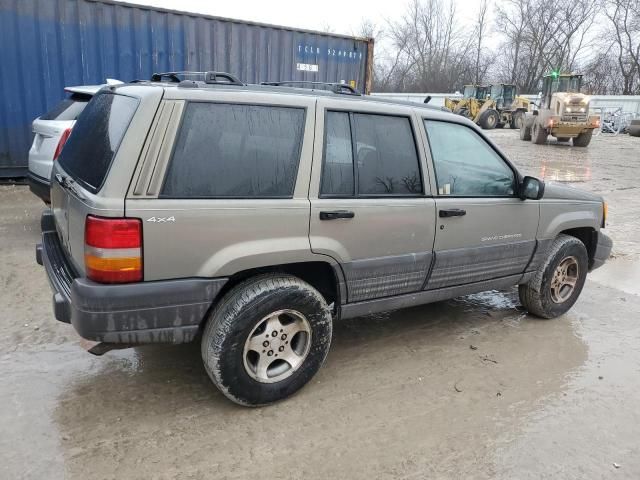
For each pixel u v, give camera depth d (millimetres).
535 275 4395
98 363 3516
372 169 3311
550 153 19156
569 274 4648
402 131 3473
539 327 4461
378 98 3699
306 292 3057
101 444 2730
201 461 2648
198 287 2756
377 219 3285
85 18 8797
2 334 3836
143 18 9219
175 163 2674
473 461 2746
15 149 8867
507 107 31859
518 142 23547
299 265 3197
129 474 2535
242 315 2857
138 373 3426
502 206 3922
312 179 3053
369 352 3875
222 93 2838
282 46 10695
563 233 4652
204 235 2732
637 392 3479
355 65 11859
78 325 2613
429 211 3518
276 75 10781
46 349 3656
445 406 3227
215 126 2793
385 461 2717
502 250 4000
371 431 2949
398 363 3727
